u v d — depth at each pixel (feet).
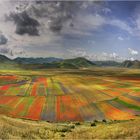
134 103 248.73
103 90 354.13
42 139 80.33
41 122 158.81
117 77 654.94
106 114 205.67
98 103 253.85
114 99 274.57
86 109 227.40
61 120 187.42
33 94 326.03
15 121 135.64
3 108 235.61
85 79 585.22
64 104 253.24
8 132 84.43
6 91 358.02
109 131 87.71
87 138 78.69
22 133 86.17
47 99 285.23
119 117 191.72
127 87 384.47
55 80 557.74
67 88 389.39
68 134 92.53
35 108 236.22
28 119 185.68
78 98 286.66
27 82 506.07
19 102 269.03
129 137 74.08
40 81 531.91
